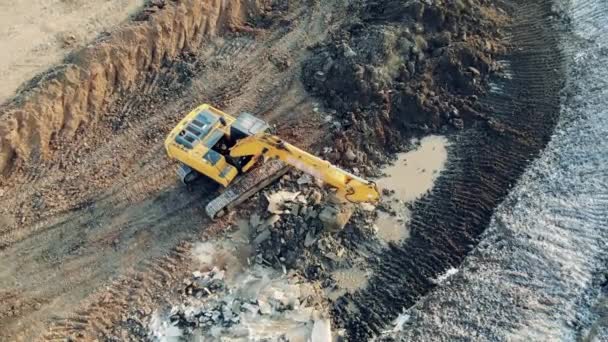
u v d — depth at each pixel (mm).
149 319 19328
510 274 19406
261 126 21203
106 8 28141
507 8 28016
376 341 18766
